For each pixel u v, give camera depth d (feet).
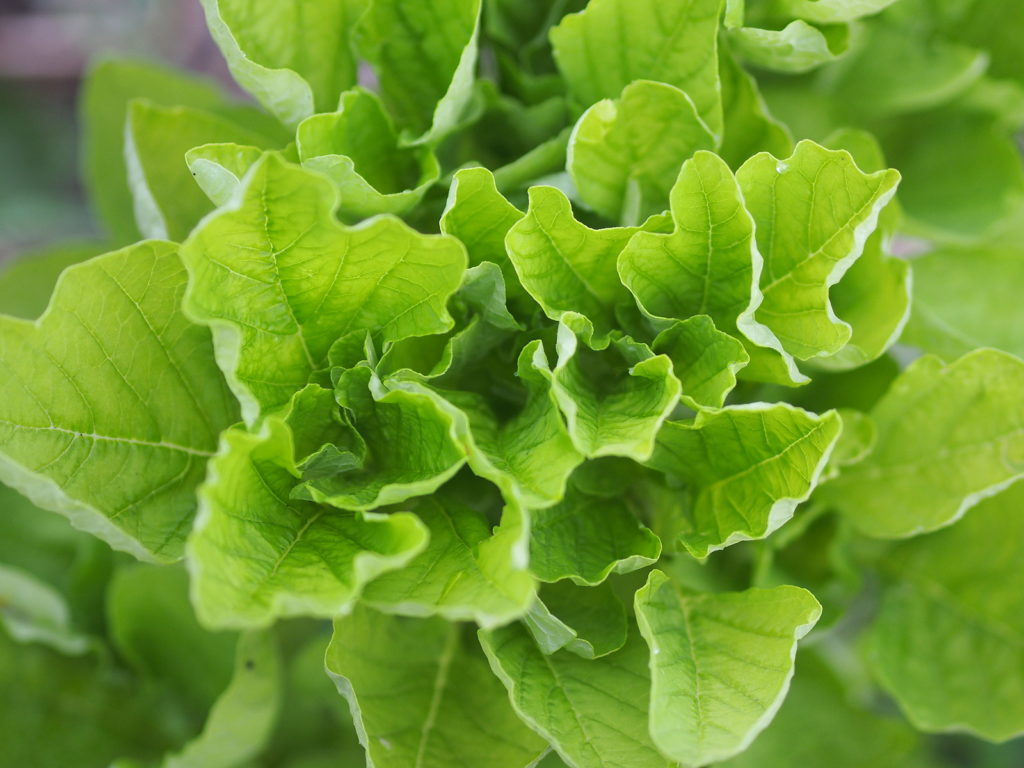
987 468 0.85
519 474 0.72
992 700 0.92
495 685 0.85
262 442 0.70
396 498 0.71
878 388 0.90
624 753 0.74
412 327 0.76
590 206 0.84
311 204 0.69
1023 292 0.98
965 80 0.98
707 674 0.76
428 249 0.72
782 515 0.74
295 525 0.74
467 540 0.74
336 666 0.78
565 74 0.87
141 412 0.78
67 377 0.75
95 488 0.75
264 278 0.72
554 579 0.75
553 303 0.79
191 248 0.68
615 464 0.82
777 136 0.87
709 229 0.76
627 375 0.79
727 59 0.86
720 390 0.74
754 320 0.80
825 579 0.94
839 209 0.76
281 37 0.86
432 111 0.90
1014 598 0.93
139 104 0.89
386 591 0.71
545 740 0.81
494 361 0.83
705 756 0.70
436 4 0.86
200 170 0.76
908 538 0.97
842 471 0.90
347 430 0.78
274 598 0.65
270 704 0.92
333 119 0.81
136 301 0.77
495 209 0.76
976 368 0.84
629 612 0.81
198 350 0.80
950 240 0.98
